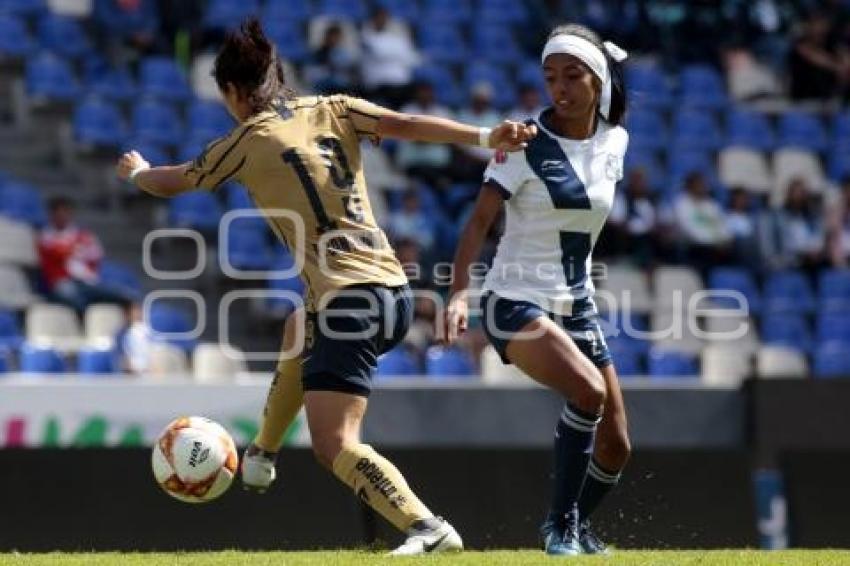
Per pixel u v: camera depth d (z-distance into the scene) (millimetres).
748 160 71688
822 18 77688
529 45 73875
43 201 58969
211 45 65625
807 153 72875
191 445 23047
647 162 69812
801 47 75375
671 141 71625
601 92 24297
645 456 41625
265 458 24938
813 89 75500
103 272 55562
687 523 41406
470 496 40969
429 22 72812
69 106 62812
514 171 24000
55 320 51000
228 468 23266
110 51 65125
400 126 22125
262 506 39031
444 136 21891
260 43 22516
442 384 43156
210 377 46719
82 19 66438
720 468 42188
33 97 62375
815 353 62000
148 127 62312
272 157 22078
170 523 38719
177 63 65188
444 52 71438
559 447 23969
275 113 22375
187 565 21359
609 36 74812
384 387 42688
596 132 24469
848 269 65750
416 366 50875
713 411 44656
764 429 44750
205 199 59344
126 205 60156
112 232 58719
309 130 22234
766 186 71875
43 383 40000
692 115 73000
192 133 62562
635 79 73625
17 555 23766
